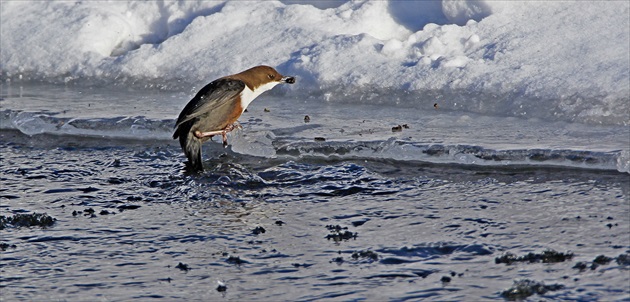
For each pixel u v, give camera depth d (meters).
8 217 14.58
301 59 21.61
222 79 17.11
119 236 13.90
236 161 17.59
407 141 17.41
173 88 22.33
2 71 24.42
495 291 11.37
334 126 18.88
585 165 16.02
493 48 20.45
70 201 15.66
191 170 17.03
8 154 18.61
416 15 22.62
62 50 24.39
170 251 13.24
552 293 11.20
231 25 23.41
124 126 19.58
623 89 18.27
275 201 15.33
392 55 21.25
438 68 20.36
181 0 24.73
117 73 23.30
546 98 18.77
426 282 11.75
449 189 15.51
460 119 18.86
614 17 20.31
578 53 19.59
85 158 18.19
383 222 14.06
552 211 14.10
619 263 11.91
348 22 22.62
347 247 13.07
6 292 11.95
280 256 12.86
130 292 11.86
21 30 25.20
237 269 12.47
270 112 20.19
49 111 20.77
